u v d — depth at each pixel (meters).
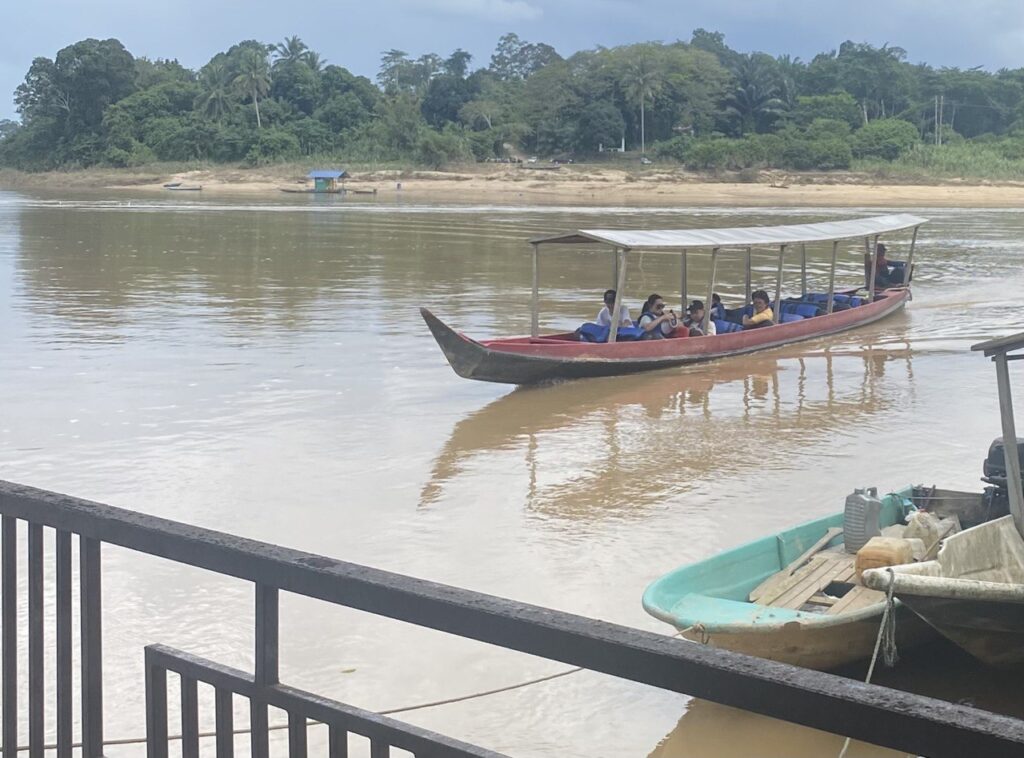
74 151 105.38
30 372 16.23
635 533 9.65
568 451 12.44
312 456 12.09
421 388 15.59
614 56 99.06
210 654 7.15
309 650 7.23
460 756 2.32
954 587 6.00
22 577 8.06
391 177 88.31
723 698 1.88
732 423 13.79
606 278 28.77
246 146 96.88
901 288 23.47
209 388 15.32
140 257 32.84
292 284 26.88
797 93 106.88
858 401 14.93
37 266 30.12
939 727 1.67
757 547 7.61
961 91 107.88
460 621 2.16
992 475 8.23
